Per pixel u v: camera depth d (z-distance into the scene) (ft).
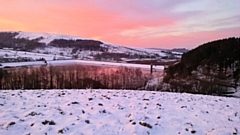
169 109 27.40
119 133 18.51
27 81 143.54
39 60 395.34
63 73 186.60
